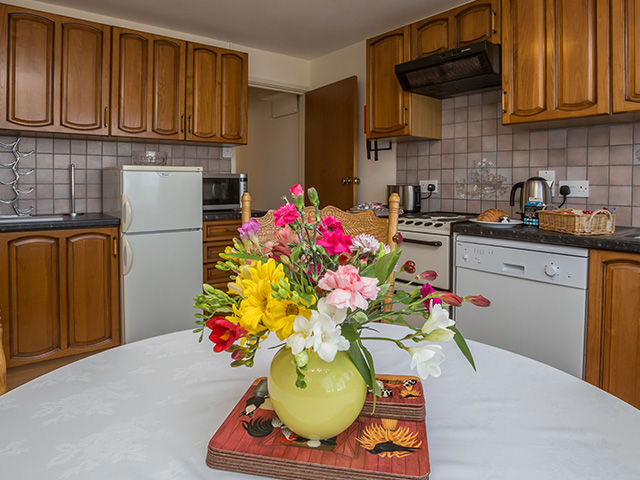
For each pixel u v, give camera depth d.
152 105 3.27
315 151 4.28
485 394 0.85
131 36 3.16
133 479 0.60
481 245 2.46
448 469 0.62
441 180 3.44
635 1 2.07
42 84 2.87
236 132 3.70
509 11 2.53
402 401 0.74
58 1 3.11
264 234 1.57
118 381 0.91
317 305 0.58
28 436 0.70
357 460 0.61
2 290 2.58
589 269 2.04
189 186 3.15
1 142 3.07
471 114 3.22
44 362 2.76
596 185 2.59
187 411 0.79
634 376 1.94
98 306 2.90
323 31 3.74
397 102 3.22
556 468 0.62
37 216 3.07
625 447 0.67
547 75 2.39
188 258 3.17
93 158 3.42
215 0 3.13
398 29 3.17
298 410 0.62
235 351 0.63
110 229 2.91
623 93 2.12
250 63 4.14
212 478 0.60
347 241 0.65
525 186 2.63
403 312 0.65
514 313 2.33
